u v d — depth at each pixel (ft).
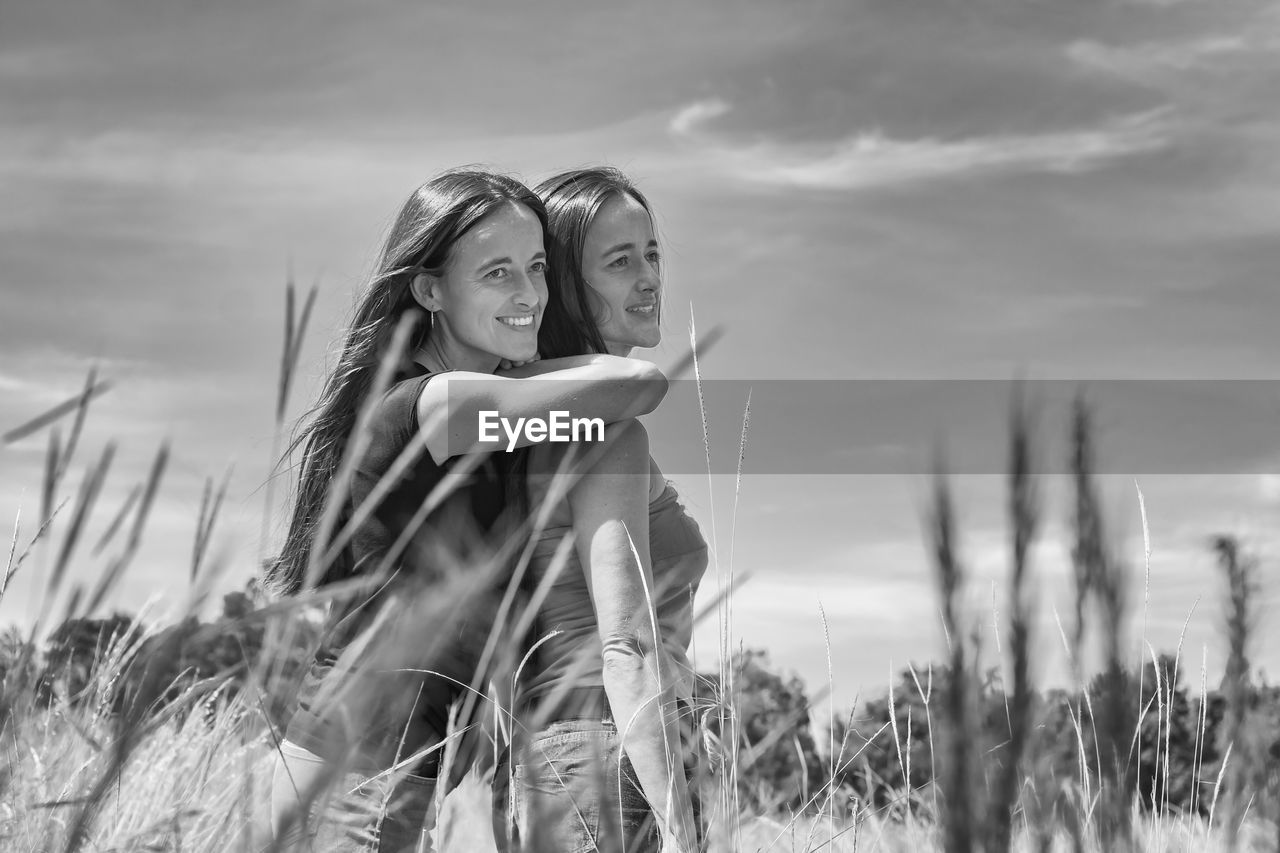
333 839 5.10
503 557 3.05
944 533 1.49
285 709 3.40
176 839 4.33
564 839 5.21
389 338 7.67
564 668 6.36
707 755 5.67
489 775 5.51
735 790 5.20
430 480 6.54
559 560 4.91
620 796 6.05
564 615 6.70
